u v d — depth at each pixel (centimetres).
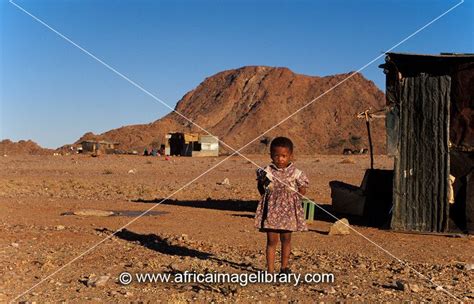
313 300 762
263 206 877
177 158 7069
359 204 1655
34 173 3900
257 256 1052
